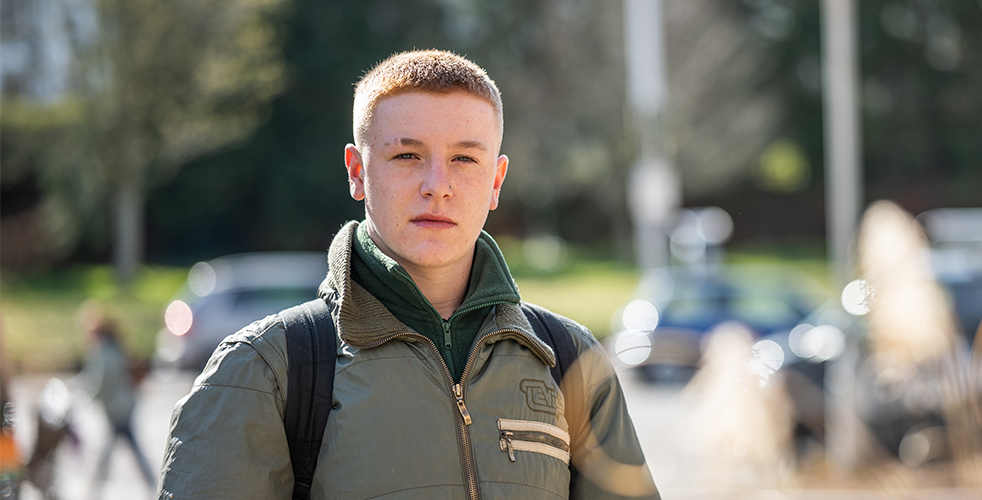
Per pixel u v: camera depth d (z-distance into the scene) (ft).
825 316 36.06
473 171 6.92
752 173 135.33
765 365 19.63
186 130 78.48
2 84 73.97
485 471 6.43
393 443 6.29
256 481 6.25
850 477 18.12
